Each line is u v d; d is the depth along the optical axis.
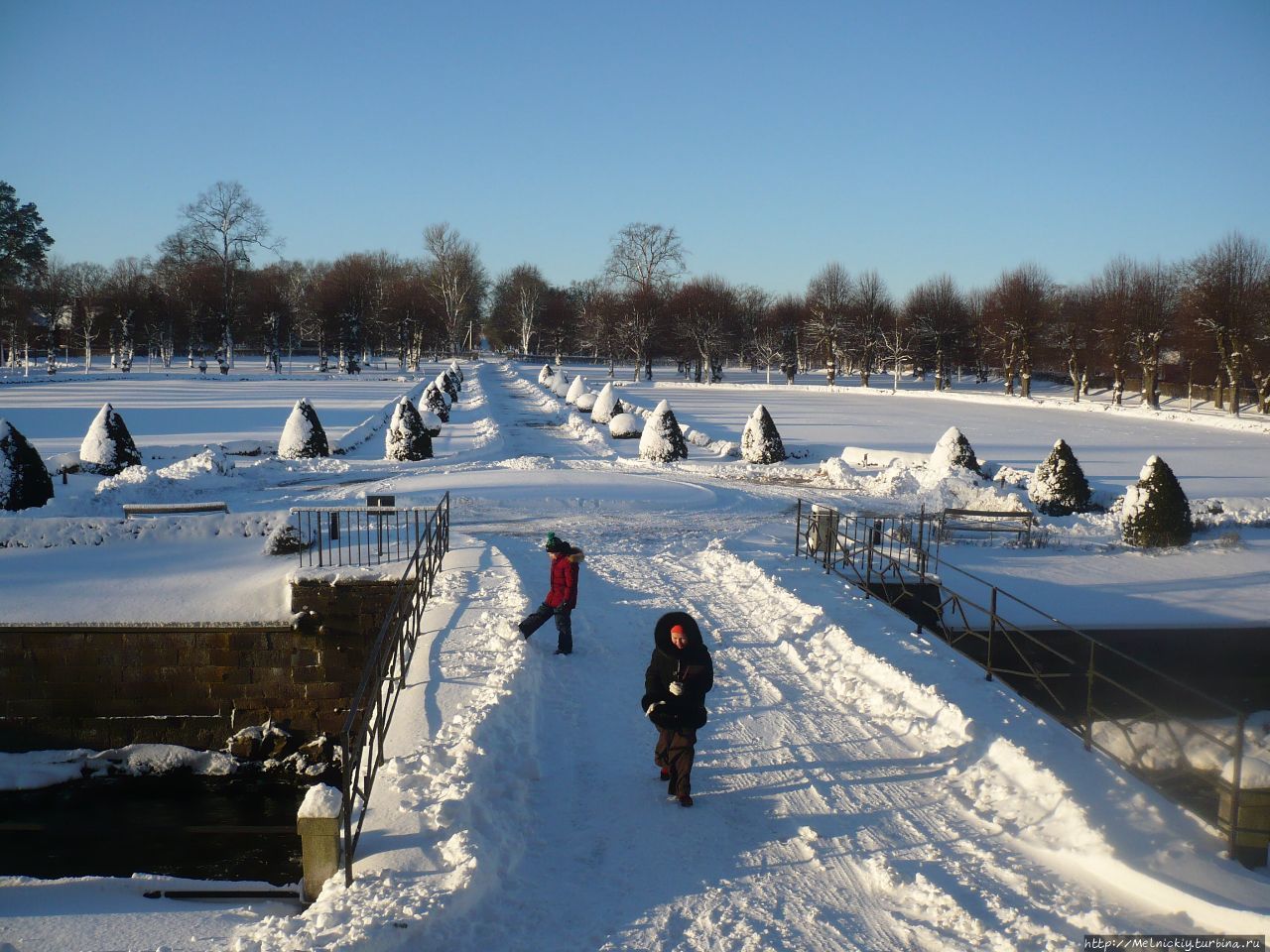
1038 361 88.44
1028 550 19.64
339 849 5.96
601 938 5.27
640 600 13.09
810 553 16.38
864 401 74.31
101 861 10.84
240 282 89.12
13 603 13.73
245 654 13.73
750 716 8.77
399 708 8.59
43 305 94.25
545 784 7.31
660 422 34.12
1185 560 18.86
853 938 5.26
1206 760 11.64
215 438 37.44
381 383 81.88
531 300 132.88
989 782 7.20
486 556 15.32
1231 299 61.09
